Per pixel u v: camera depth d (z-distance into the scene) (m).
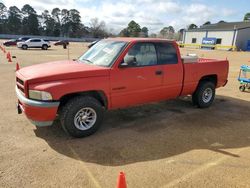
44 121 4.46
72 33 109.69
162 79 5.72
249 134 5.28
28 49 36.25
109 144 4.60
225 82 7.47
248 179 3.59
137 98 5.43
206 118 6.21
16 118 5.79
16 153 4.17
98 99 5.14
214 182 3.50
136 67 5.26
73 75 4.55
